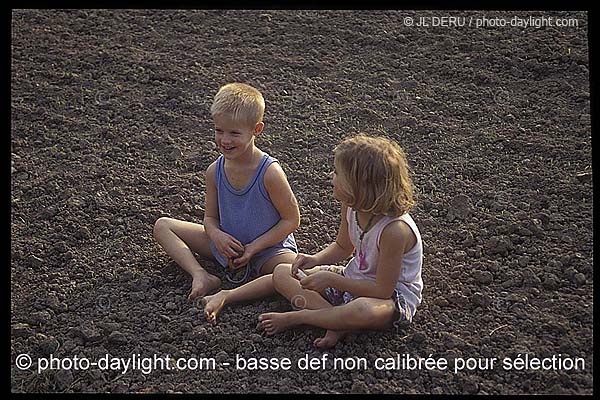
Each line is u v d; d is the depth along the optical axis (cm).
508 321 254
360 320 241
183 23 433
